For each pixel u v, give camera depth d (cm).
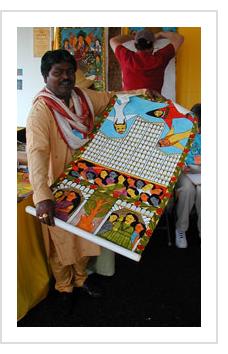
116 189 148
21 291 168
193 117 160
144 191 146
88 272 210
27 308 172
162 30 285
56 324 171
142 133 161
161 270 221
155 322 174
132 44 277
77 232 136
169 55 277
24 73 299
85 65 281
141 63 274
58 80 153
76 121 161
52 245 175
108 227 137
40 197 137
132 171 152
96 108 175
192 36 284
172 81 287
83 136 164
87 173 154
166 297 194
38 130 148
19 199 161
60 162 162
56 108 155
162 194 145
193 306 187
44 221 138
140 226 138
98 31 279
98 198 146
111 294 196
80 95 167
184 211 240
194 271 220
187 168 254
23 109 304
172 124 161
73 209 143
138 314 180
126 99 171
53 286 199
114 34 285
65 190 150
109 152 159
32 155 145
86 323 172
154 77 277
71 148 162
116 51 278
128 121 166
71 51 279
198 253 242
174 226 270
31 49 293
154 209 142
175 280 210
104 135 163
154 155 155
